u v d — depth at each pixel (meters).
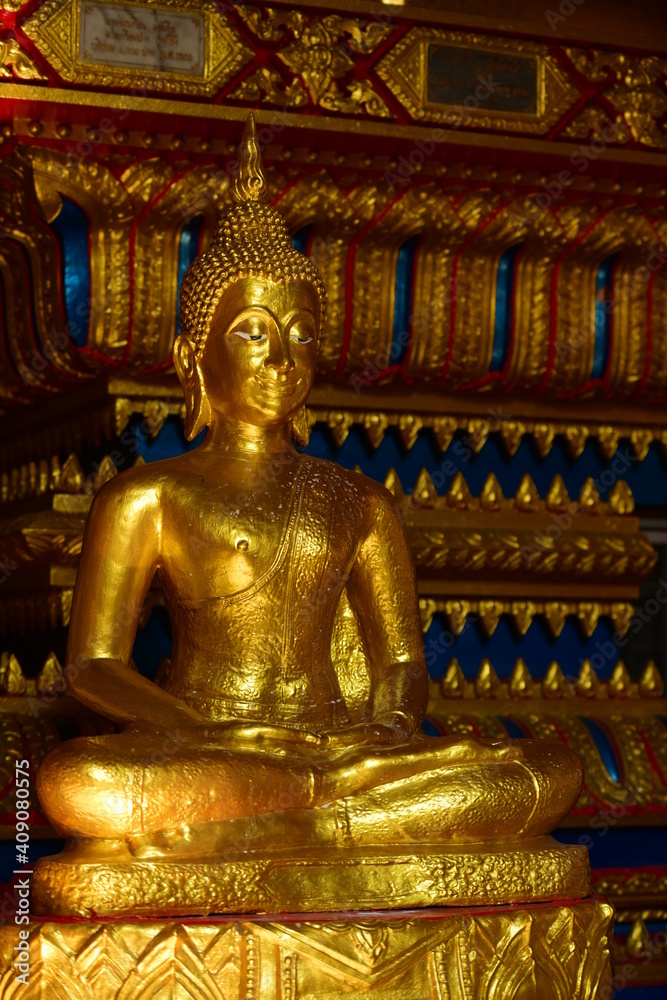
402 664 6.53
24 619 7.98
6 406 8.65
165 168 7.17
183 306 6.51
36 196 6.99
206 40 7.02
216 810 5.56
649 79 7.66
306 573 6.29
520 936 5.61
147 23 6.95
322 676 6.37
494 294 8.00
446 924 5.52
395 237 7.69
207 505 6.23
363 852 5.71
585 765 7.82
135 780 5.49
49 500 7.48
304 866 5.61
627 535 8.46
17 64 6.74
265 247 6.36
